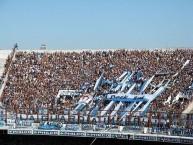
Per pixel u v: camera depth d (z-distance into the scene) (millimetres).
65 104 61781
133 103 59906
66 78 67250
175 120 50656
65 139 57500
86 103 61562
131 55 69812
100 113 56656
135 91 61938
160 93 59969
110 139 55938
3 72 71000
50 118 56406
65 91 64500
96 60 70375
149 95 60375
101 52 71938
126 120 52812
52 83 66562
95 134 52906
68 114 55312
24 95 64625
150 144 54312
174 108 55844
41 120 56531
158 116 51625
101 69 68000
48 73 68938
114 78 65375
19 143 58781
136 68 66438
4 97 64875
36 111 58438
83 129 53594
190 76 61562
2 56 76375
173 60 66375
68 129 54219
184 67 64188
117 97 61656
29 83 67250
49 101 62719
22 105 62281
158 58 67750
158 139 49469
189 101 56781
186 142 47625
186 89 58875
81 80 66250
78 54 72500
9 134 57281
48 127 55094
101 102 61375
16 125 56312
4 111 59781
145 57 68562
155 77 63594
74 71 68562
